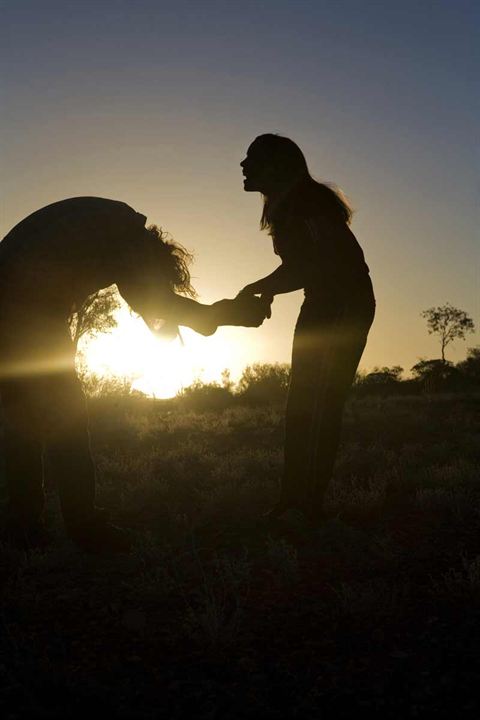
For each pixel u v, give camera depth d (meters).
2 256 4.37
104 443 9.55
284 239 5.13
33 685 2.71
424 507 5.55
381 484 6.36
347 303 5.05
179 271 4.69
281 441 9.59
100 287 4.57
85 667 2.91
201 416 13.40
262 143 5.09
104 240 4.40
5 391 4.42
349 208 5.27
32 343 4.33
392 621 3.34
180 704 2.60
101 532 4.50
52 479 6.68
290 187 5.06
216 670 2.88
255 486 6.36
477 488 6.13
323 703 2.59
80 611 3.54
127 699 2.64
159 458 8.15
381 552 4.38
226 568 3.97
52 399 4.37
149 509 5.76
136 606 3.61
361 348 5.16
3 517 4.96
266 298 5.02
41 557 4.23
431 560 4.25
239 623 3.32
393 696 2.62
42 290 4.33
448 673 2.77
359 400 16.67
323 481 5.16
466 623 3.27
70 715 2.52
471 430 10.37
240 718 2.50
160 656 3.02
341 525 4.90
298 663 2.93
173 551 4.53
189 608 3.34
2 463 7.24
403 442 9.44
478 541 4.58
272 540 4.64
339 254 5.00
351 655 2.99
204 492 6.18
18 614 3.50
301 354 5.15
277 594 3.76
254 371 22.41
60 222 4.36
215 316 4.73
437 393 19.38
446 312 67.81
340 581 3.95
